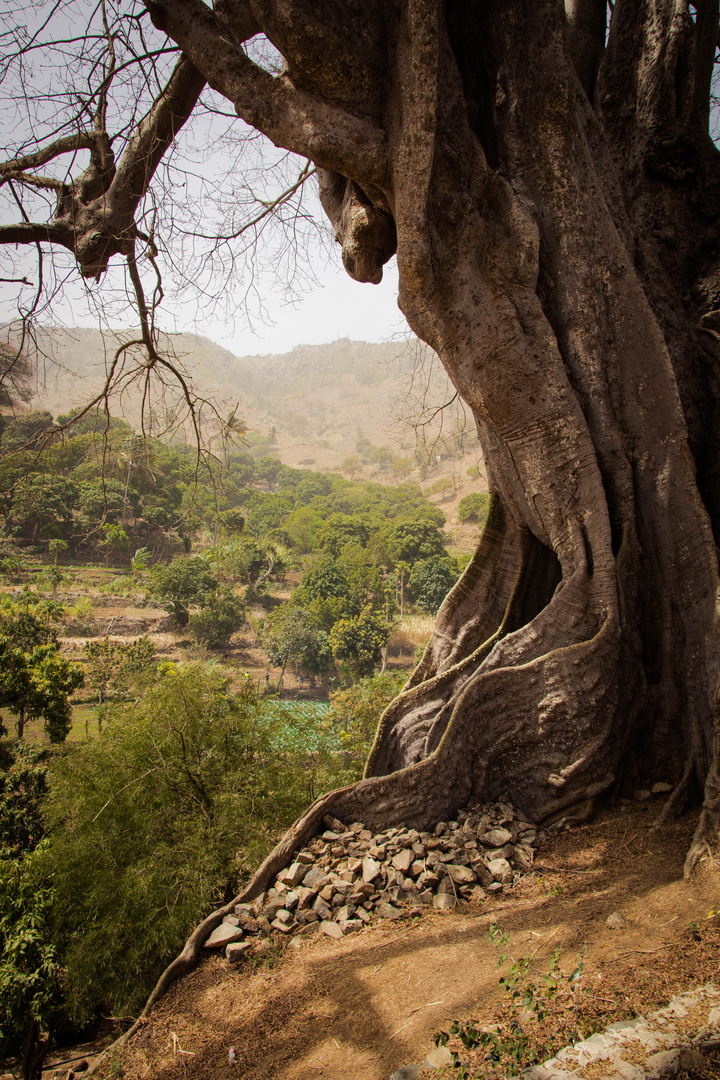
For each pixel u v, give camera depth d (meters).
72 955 8.11
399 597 74.06
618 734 5.83
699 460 6.78
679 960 3.21
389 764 6.74
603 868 4.80
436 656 7.63
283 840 5.38
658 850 4.86
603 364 6.36
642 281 7.05
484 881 4.91
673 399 6.21
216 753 10.19
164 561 71.19
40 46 6.25
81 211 7.03
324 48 5.41
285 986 3.98
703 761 5.46
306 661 56.28
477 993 3.38
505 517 7.50
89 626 56.16
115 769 9.55
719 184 7.66
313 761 11.40
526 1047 2.73
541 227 6.46
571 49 8.07
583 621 5.99
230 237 9.03
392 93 5.70
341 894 4.84
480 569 7.59
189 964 4.32
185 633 60.31
